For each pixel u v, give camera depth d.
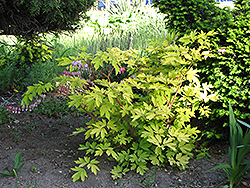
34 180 2.42
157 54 2.86
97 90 2.39
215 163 2.79
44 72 5.25
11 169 2.54
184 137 2.57
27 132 3.39
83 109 2.79
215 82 2.93
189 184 2.46
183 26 3.37
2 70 4.71
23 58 4.43
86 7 4.10
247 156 2.76
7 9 3.51
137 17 9.36
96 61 2.37
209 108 3.13
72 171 2.66
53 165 2.73
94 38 7.34
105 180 2.54
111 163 2.89
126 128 2.89
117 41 6.26
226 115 2.95
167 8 3.62
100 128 2.52
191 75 2.80
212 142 3.21
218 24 3.07
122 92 2.60
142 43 6.23
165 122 2.87
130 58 3.18
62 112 4.19
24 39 4.26
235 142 2.27
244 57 2.76
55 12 3.58
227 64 2.79
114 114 2.80
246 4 3.18
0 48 5.41
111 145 3.11
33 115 3.90
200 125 3.33
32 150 2.98
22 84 4.71
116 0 10.27
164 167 2.80
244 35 2.82
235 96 2.80
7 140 3.11
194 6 3.25
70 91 4.20
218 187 2.37
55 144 3.21
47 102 4.07
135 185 2.46
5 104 4.00
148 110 2.62
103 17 9.16
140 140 2.88
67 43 7.58
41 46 4.54
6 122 3.52
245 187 2.32
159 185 2.45
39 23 3.94
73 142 3.33
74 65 2.61
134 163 2.79
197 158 2.92
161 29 7.74
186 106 3.12
